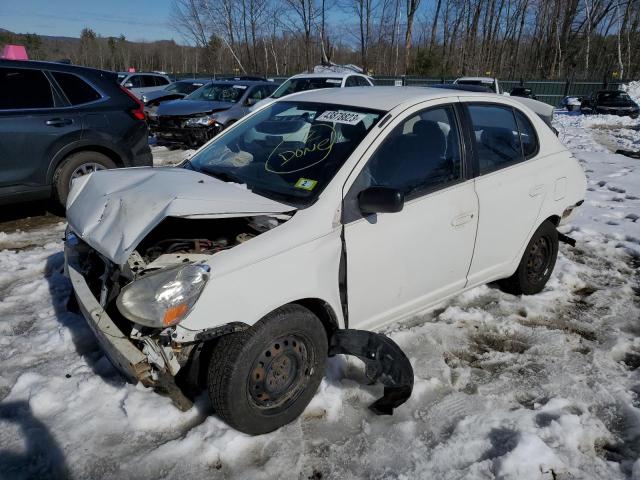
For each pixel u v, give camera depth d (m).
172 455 2.53
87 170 6.08
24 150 5.54
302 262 2.62
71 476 2.43
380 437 2.71
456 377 3.23
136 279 2.39
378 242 2.93
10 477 2.42
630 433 2.80
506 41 44.72
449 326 3.79
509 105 3.91
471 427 2.78
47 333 3.57
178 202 2.51
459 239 3.39
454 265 3.45
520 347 3.62
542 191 3.96
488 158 3.63
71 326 3.64
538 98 31.72
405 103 3.24
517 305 4.16
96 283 2.91
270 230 2.61
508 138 3.85
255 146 3.41
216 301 2.36
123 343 2.41
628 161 10.66
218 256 2.45
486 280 3.82
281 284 2.55
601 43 44.88
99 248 2.55
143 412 2.78
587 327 3.88
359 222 2.85
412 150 3.17
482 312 3.96
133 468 2.46
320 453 2.61
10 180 5.52
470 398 3.04
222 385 2.47
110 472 2.45
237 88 12.08
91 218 2.80
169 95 15.39
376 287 3.01
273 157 3.21
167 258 2.50
